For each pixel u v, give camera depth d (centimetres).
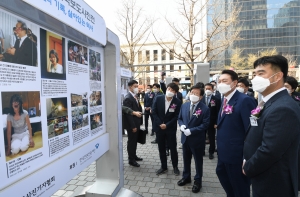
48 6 102
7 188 93
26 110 105
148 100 656
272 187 147
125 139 620
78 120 155
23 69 103
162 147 359
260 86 158
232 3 1039
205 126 289
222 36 1054
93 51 180
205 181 333
